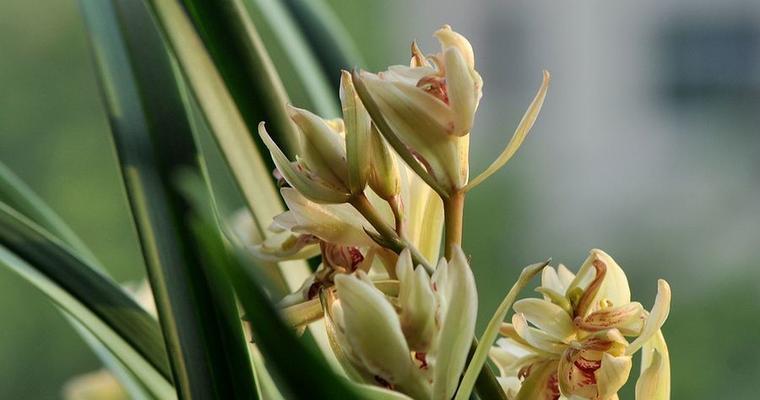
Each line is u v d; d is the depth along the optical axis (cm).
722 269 238
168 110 69
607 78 290
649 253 251
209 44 73
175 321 64
